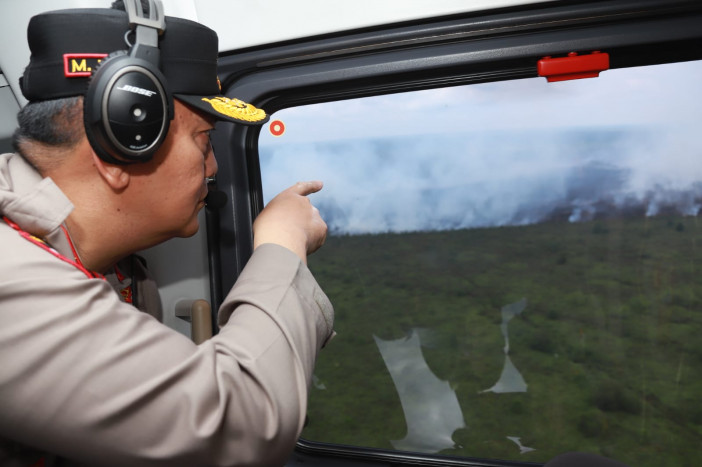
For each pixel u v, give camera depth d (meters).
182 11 1.08
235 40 1.07
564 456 0.79
